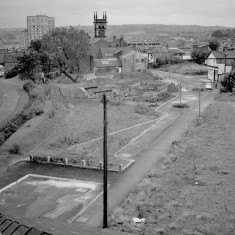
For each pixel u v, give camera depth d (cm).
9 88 6875
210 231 1727
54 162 2983
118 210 2048
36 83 7031
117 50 11381
